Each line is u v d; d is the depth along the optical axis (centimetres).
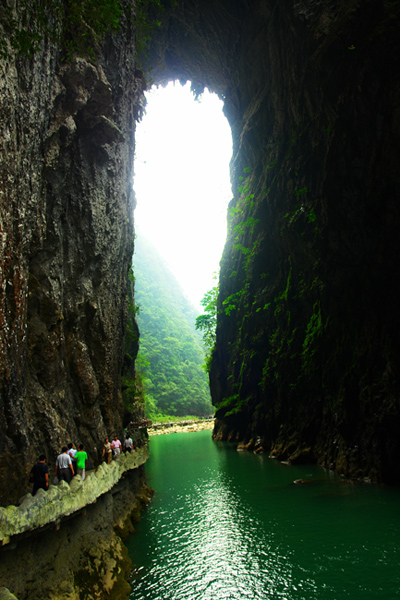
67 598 746
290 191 2742
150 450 4159
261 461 2742
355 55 1952
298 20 2269
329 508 1519
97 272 1591
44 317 1223
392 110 1872
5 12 944
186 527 1456
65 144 1312
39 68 1110
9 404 924
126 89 1922
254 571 1054
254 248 3519
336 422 2172
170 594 959
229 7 2892
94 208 1535
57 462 1022
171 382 11562
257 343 3462
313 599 886
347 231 2158
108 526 1137
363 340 2095
